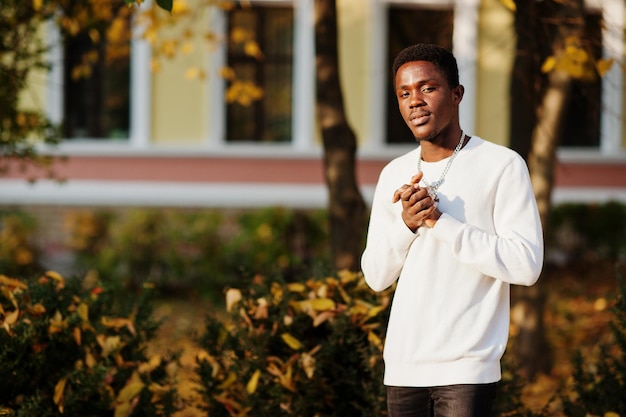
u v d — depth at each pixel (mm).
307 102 15477
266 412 5004
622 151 15688
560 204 14727
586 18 7391
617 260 14617
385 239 3746
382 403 4812
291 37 15430
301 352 5051
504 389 5137
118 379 4973
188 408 6785
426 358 3557
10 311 4887
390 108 15656
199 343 5332
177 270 13180
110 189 15375
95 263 13258
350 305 5031
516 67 7766
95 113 15484
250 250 13203
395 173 3857
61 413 4727
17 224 13578
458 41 14562
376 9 15414
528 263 3445
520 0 6855
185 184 15516
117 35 9070
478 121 15156
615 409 5023
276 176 15547
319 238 13578
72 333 4863
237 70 15461
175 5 9258
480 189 3600
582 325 11039
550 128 8023
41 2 6578
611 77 13805
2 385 4688
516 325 8516
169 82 15461
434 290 3594
